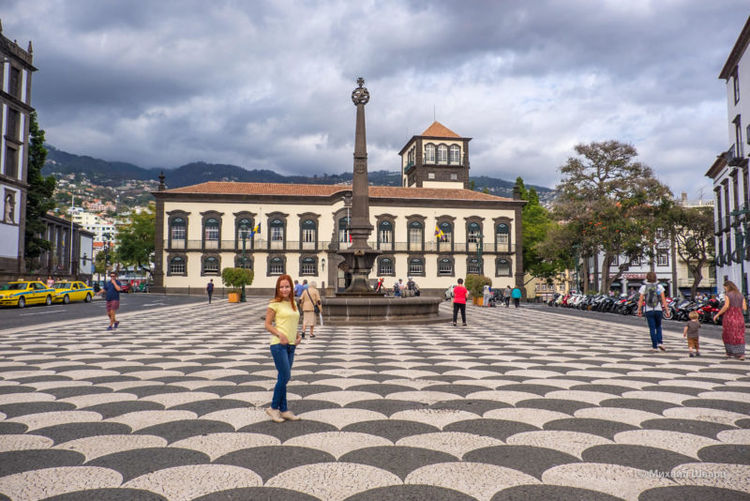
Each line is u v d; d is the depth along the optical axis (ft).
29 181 146.82
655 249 143.95
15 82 130.11
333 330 50.98
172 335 44.52
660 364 28.32
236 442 13.82
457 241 190.19
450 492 10.53
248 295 180.55
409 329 52.80
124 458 12.51
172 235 179.93
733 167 108.68
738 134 106.93
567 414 16.87
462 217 191.01
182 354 32.04
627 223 127.95
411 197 186.91
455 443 13.76
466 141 217.97
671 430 14.97
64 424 15.56
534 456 12.73
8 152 126.82
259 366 27.07
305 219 183.52
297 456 12.70
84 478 11.21
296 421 15.99
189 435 14.46
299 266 183.01
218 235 180.96
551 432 14.78
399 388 21.18
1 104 123.03
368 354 32.45
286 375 15.99
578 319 74.69
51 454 12.80
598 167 135.64
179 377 23.72
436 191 196.24
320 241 184.03
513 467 11.96
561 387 21.45
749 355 32.83
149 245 217.56
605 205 129.70
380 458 12.55
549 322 66.44
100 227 616.39
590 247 141.79
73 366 27.02
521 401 18.78
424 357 31.07
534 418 16.37
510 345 38.22
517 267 192.34
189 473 11.52
